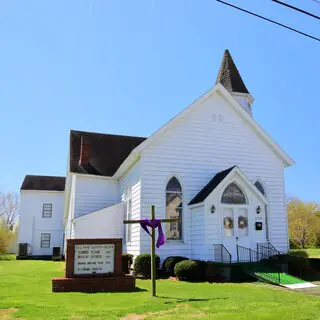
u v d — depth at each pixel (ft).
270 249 64.03
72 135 100.63
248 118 74.02
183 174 68.13
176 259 60.29
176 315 28.86
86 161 90.22
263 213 64.95
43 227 157.69
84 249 43.39
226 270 55.36
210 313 29.55
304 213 180.96
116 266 43.88
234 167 64.03
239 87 88.99
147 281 53.72
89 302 34.30
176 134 69.05
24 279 53.98
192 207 65.57
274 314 28.78
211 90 72.33
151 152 66.80
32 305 32.37
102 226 77.87
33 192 159.63
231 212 63.36
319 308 31.37
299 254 81.56
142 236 63.77
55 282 41.06
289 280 51.08
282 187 74.59
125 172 80.38
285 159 75.31
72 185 94.12
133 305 32.99
